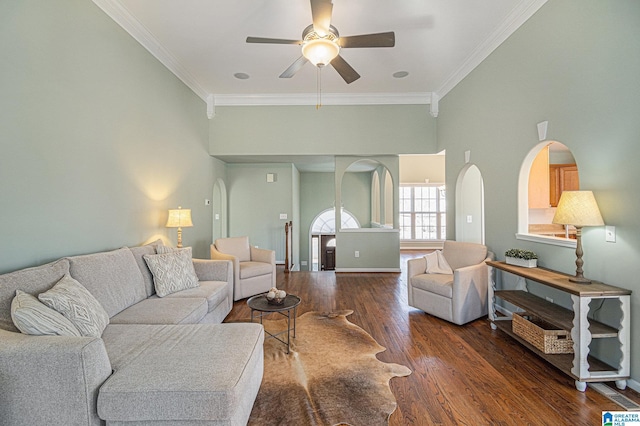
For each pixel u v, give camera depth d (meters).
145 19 3.17
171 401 1.36
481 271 3.39
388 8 3.01
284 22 3.24
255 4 2.95
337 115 5.55
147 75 3.55
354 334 3.04
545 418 1.82
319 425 1.75
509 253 3.05
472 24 3.29
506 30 3.29
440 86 5.06
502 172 3.48
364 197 8.84
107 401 1.36
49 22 2.26
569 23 2.51
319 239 8.96
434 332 3.09
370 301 4.15
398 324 3.31
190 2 2.91
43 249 2.22
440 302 3.36
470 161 4.21
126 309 2.44
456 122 4.66
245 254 4.70
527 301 2.79
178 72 4.27
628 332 2.06
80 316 1.73
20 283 1.74
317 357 2.56
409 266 3.78
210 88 5.12
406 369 2.37
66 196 2.42
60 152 2.37
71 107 2.47
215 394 1.37
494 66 3.60
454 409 1.90
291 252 6.81
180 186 4.39
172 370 1.49
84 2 2.60
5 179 1.96
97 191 2.76
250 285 4.20
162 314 2.33
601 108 2.24
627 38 2.05
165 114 3.97
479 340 2.90
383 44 2.71
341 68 3.10
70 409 1.35
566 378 2.24
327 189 8.81
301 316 3.57
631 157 2.04
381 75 4.61
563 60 2.58
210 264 3.51
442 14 3.12
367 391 2.08
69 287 1.83
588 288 2.12
